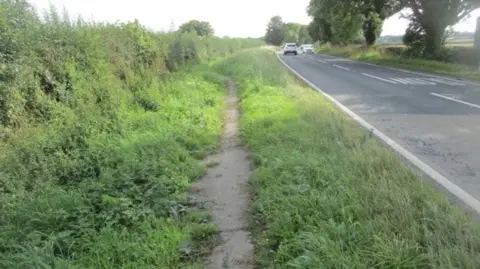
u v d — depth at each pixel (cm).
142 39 1548
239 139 882
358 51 4459
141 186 550
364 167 558
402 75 2161
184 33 2795
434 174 601
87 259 398
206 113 1120
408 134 851
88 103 917
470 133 832
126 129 879
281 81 1662
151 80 1359
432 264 328
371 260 350
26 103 751
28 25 861
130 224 474
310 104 1082
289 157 638
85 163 650
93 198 514
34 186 559
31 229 451
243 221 495
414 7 3142
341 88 1656
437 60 2986
